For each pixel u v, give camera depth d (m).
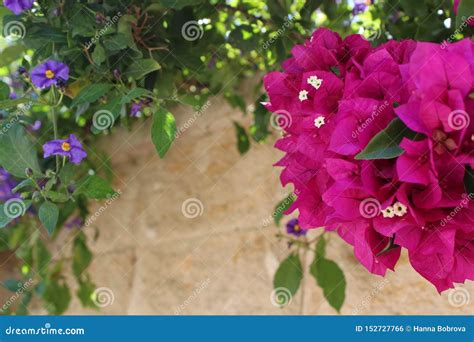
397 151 0.38
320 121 0.43
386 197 0.39
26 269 0.77
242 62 0.68
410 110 0.38
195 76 0.64
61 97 0.56
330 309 0.64
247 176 0.71
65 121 0.73
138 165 0.78
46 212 0.53
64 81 0.55
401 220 0.38
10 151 0.54
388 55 0.42
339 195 0.40
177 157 0.76
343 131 0.40
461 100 0.36
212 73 0.66
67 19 0.55
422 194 0.38
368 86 0.42
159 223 0.75
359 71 0.43
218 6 0.62
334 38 0.46
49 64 0.54
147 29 0.57
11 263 0.83
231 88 0.70
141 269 0.75
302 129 0.44
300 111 0.45
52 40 0.55
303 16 0.63
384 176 0.39
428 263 0.40
